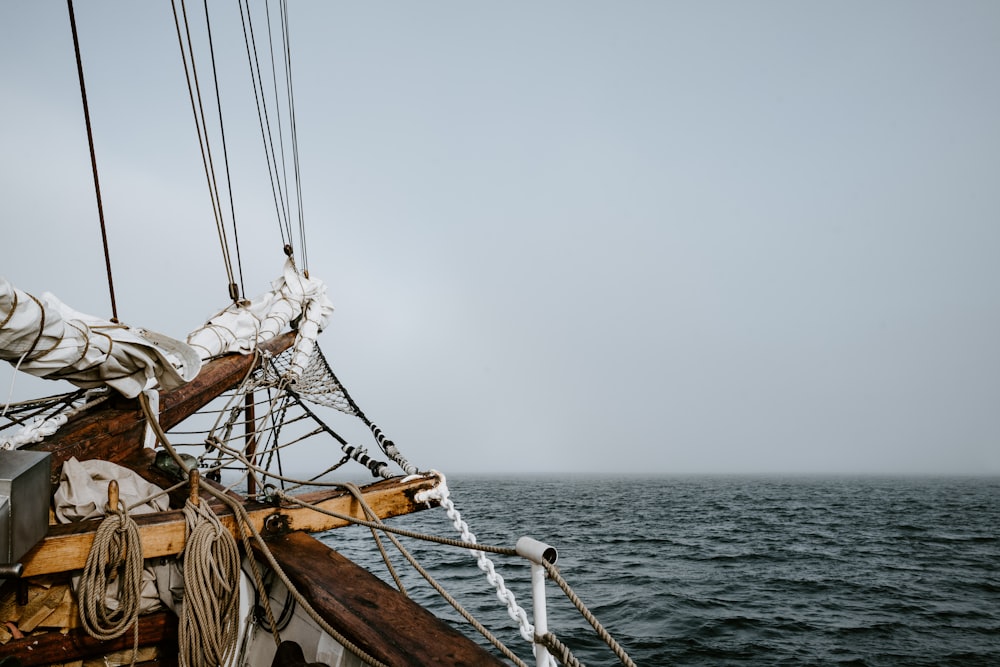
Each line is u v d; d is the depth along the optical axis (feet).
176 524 8.98
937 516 120.88
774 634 34.22
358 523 9.05
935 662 30.30
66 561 8.34
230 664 8.87
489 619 36.55
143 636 9.38
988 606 41.52
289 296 29.14
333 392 26.02
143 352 10.61
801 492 240.53
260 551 8.95
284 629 8.92
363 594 7.57
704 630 34.83
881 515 121.90
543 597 5.58
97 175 12.81
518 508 136.67
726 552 64.75
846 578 50.75
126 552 8.38
